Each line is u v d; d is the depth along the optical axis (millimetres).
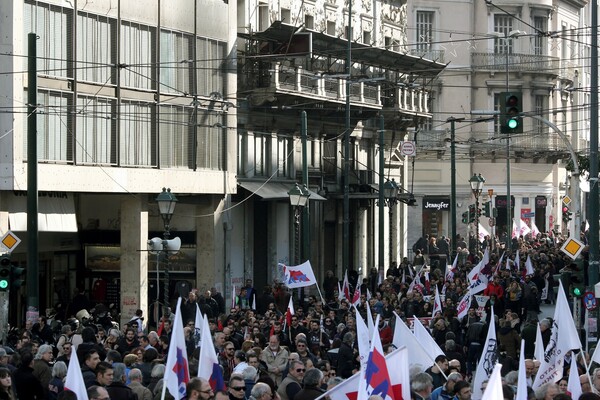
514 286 51062
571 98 121000
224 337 28797
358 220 74188
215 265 56156
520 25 109375
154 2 51281
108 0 48281
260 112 60406
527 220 110875
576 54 123750
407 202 75062
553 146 110250
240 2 60031
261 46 59281
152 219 56500
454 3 107125
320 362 24797
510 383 21984
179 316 19219
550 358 24688
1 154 43094
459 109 107688
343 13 71688
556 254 67875
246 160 59688
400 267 62500
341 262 71875
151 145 51188
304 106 62688
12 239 35250
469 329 36625
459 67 107250
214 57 55750
